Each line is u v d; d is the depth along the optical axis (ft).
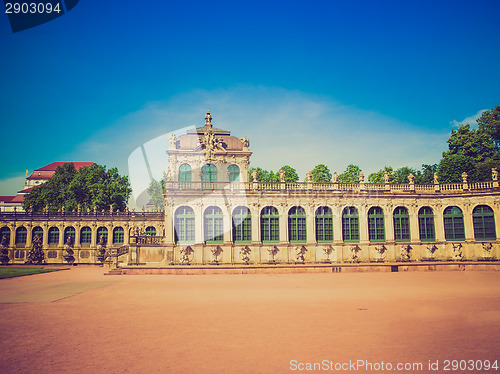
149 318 64.28
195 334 54.24
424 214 163.73
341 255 156.66
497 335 52.90
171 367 41.39
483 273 130.41
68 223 207.41
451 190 161.89
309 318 63.52
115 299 82.79
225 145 176.04
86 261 205.67
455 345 48.49
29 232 205.57
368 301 78.59
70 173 259.80
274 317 64.44
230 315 66.13
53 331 56.24
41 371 40.34
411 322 60.39
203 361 43.21
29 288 101.24
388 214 161.38
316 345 48.83
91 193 239.50
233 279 118.83
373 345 48.73
